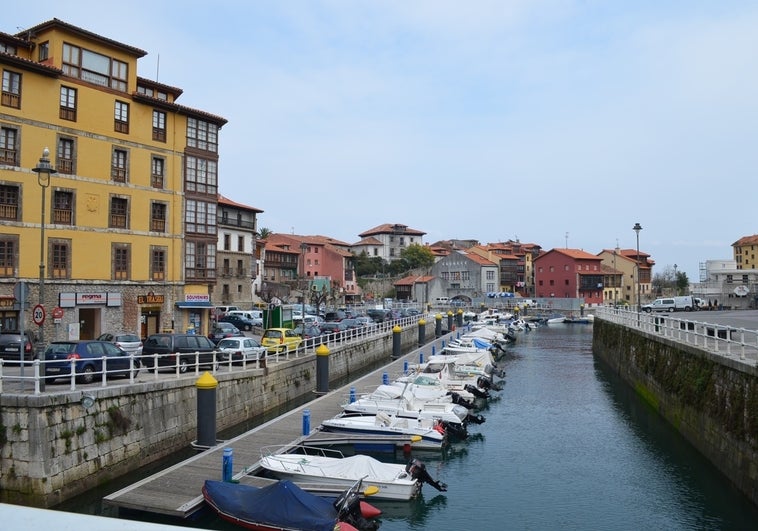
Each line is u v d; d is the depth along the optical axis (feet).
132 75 128.77
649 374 108.58
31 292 108.78
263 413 97.19
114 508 53.78
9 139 106.63
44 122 111.34
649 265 441.68
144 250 129.49
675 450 81.15
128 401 66.85
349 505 50.98
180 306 136.56
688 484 68.28
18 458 55.67
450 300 393.70
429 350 174.81
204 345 97.86
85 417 60.70
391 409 87.25
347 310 268.41
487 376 129.80
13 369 82.23
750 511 58.49
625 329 139.64
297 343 115.44
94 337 120.78
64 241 114.11
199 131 144.97
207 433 72.74
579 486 68.39
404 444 78.28
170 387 73.82
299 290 297.53
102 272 120.67
